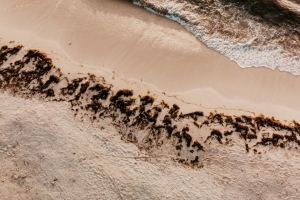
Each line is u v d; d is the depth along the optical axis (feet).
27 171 29.71
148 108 34.30
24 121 32.73
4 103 34.40
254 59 38.50
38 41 39.83
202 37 40.57
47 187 28.86
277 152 31.68
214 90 35.94
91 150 31.14
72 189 28.76
